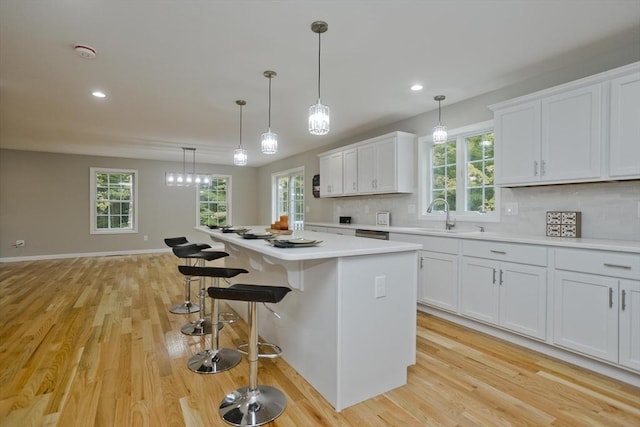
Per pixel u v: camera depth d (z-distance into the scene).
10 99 3.62
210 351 2.43
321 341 1.99
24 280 4.98
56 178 6.99
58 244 7.02
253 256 2.75
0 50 2.54
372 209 5.02
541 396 1.97
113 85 3.25
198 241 8.41
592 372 2.25
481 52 2.62
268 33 2.33
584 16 2.13
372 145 4.54
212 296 1.82
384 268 2.03
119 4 1.98
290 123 4.66
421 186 4.20
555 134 2.63
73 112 4.12
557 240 2.47
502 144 3.01
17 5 1.98
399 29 2.28
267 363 2.41
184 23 2.20
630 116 2.23
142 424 1.71
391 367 2.06
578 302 2.28
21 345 2.66
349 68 2.90
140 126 4.80
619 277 2.09
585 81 2.43
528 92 3.12
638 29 2.28
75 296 4.12
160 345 2.69
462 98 3.65
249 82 3.19
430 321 3.26
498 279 2.77
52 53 2.59
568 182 2.59
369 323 1.96
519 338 2.69
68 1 1.95
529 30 2.29
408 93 3.49
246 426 1.70
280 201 8.26
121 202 7.67
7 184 6.60
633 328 2.04
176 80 3.14
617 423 1.73
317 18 2.15
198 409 1.84
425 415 1.80
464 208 3.79
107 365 2.34
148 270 5.77
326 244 2.15
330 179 5.46
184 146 6.27
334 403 1.87
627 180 2.41
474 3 1.99
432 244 3.35
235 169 8.94
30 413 1.78
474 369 2.30
